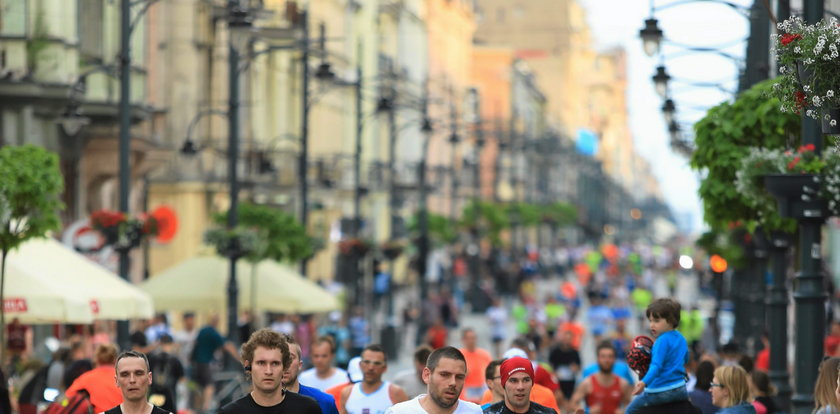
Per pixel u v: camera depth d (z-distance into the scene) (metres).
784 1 37.12
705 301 138.88
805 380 34.38
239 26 62.22
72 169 72.88
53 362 42.81
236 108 64.38
